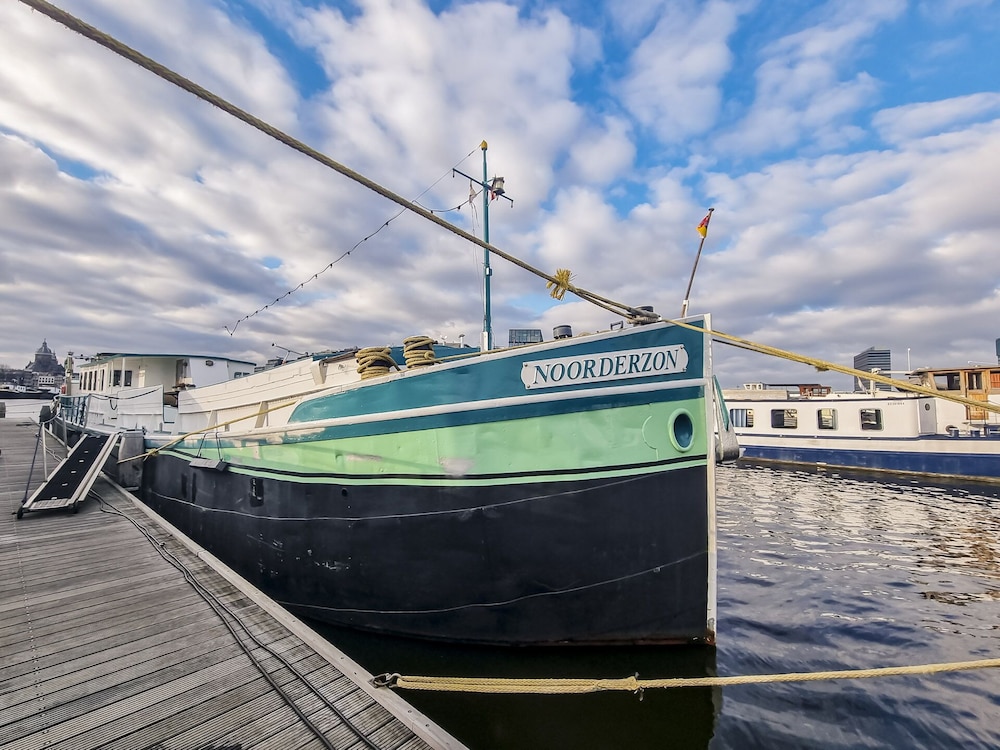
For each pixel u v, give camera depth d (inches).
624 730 175.5
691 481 203.3
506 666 204.4
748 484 813.2
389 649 220.8
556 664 202.8
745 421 1117.7
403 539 214.1
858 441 949.8
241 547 289.1
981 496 700.0
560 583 199.0
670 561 201.8
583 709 184.2
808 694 200.8
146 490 456.1
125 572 239.5
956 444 834.2
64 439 839.1
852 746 171.0
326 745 122.2
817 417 1008.2
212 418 372.2
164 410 450.3
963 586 343.6
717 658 234.4
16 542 291.7
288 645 168.2
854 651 244.5
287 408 273.6
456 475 205.0
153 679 147.8
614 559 199.2
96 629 179.0
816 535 492.4
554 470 198.5
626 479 199.3
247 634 175.3
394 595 217.3
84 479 406.0
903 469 887.7
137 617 189.0
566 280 191.3
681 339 207.3
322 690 143.3
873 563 399.2
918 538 480.7
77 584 223.5
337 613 233.9
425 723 127.5
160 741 121.8
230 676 149.9
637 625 202.1
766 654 239.6
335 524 232.7
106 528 324.8
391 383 222.5
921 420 883.4
